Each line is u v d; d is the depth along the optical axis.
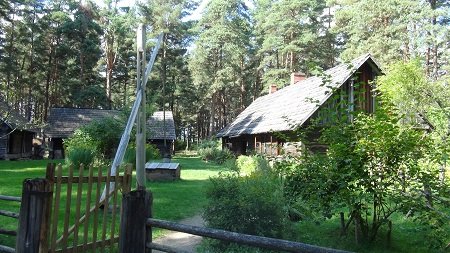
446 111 7.09
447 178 6.32
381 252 6.02
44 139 36.88
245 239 2.85
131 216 3.45
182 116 56.12
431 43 28.45
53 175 4.73
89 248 5.20
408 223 7.59
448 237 5.71
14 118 26.42
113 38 47.22
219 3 43.56
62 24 42.25
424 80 8.35
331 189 6.02
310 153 6.88
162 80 44.50
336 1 39.75
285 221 6.31
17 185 12.38
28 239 3.79
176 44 47.62
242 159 18.77
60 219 7.47
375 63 19.28
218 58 47.06
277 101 26.23
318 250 2.48
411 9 29.06
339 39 47.12
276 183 6.94
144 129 9.28
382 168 5.91
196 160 30.09
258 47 49.16
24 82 41.88
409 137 5.84
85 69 45.41
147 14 43.41
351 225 7.27
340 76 18.73
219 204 6.21
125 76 50.62
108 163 20.20
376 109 6.36
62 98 46.12
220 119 54.38
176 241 6.73
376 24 32.38
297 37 42.09
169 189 12.55
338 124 6.33
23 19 42.59
